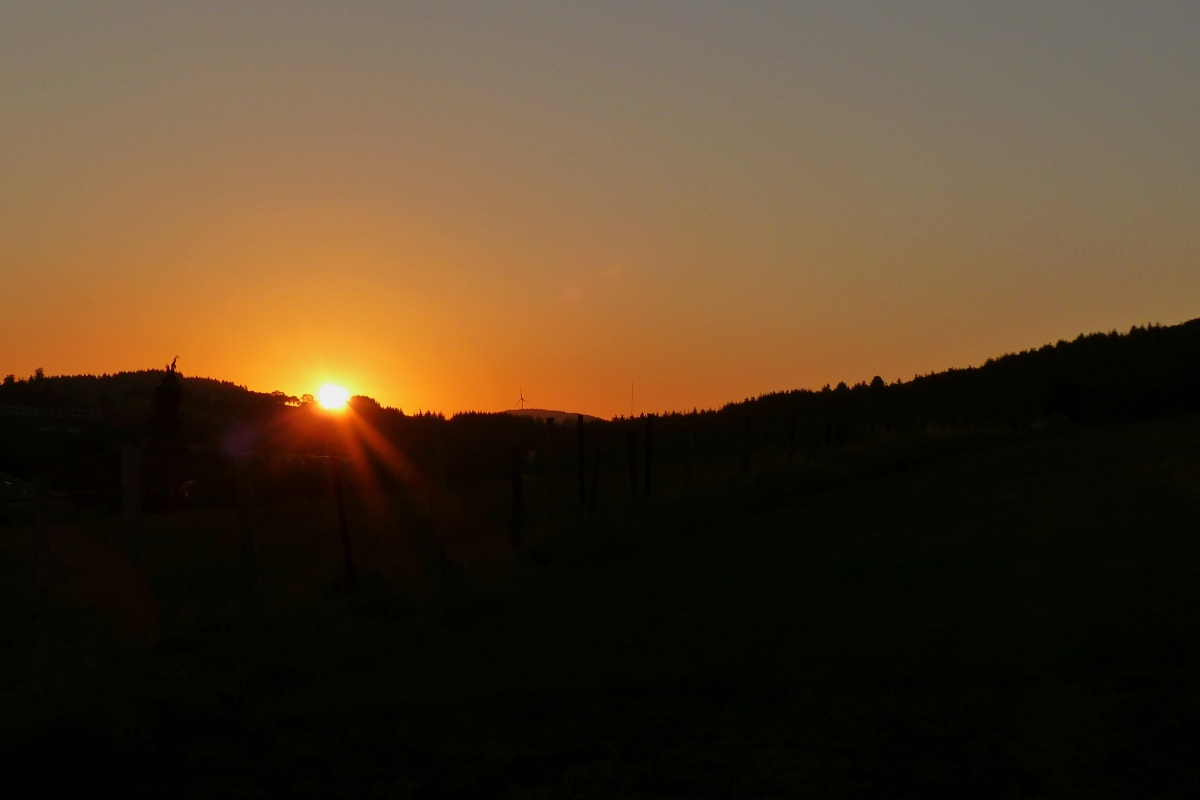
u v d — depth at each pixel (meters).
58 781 7.69
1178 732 7.54
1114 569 14.04
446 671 10.59
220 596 14.73
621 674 10.01
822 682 9.47
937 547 17.66
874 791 6.88
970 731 7.95
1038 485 28.53
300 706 9.41
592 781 7.30
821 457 36.81
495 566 16.17
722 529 22.97
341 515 14.51
